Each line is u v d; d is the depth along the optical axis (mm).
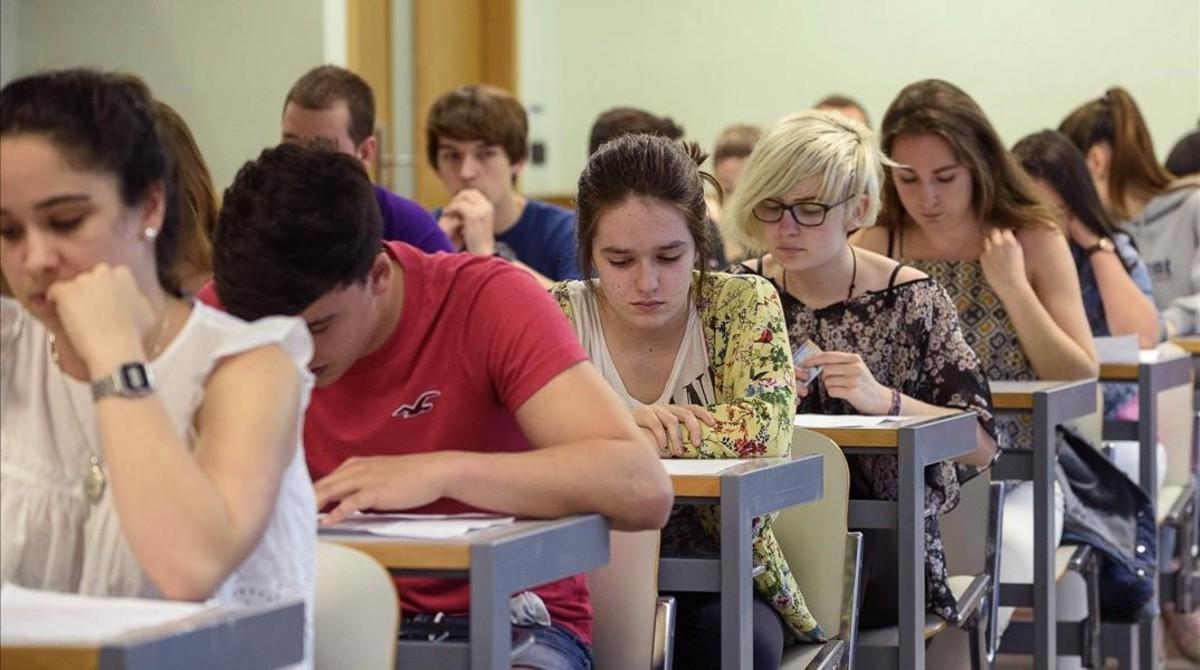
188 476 1901
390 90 9828
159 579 1885
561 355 2639
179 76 8430
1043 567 4379
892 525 3619
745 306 3408
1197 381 6609
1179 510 5602
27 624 1705
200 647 1691
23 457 2084
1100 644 5211
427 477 2449
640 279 3252
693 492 2838
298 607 1816
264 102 8375
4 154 1896
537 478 2479
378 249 2557
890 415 3863
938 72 11234
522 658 2693
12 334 2107
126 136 1951
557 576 2393
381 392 2752
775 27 11547
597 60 11867
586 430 2562
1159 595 5914
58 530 2064
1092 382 4656
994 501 4191
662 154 3271
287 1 8344
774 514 3432
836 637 3461
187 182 3439
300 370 2062
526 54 11469
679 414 3248
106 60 8453
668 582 3014
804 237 3992
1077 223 6039
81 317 1929
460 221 6078
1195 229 7523
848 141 4004
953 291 4973
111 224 1946
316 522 2211
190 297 2086
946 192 4844
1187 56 10797
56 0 8453
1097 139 7598
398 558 2252
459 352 2723
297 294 2441
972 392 4062
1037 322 4855
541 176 11812
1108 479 5113
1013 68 11102
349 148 5496
